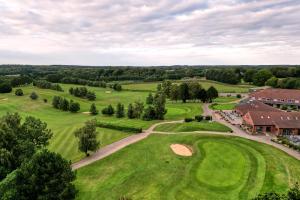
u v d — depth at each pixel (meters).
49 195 33.84
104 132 74.50
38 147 51.12
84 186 44.41
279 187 42.59
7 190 33.66
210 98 132.12
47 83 174.50
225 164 51.97
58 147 62.03
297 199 23.88
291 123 74.31
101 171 49.78
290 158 54.28
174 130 76.12
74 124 85.19
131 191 42.88
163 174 48.31
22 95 146.38
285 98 125.50
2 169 39.66
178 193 42.25
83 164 52.78
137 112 97.12
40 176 34.84
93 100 142.62
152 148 60.69
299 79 165.38
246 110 95.31
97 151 59.62
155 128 79.00
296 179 45.12
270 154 55.88
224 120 89.75
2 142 43.09
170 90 140.00
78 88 151.00
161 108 93.19
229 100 140.12
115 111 106.25
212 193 42.16
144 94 161.50
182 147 61.72
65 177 36.00
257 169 49.25
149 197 41.12
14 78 180.75
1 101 128.38
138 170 49.88
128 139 68.06
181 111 107.25
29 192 34.22
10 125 49.38
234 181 45.53
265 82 186.25
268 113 78.81
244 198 40.28
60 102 118.62
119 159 55.03
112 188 43.69
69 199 35.56
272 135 72.00
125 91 173.88
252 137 69.38
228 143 63.06
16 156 42.75
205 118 89.88
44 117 102.69
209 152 57.78
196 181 45.84
